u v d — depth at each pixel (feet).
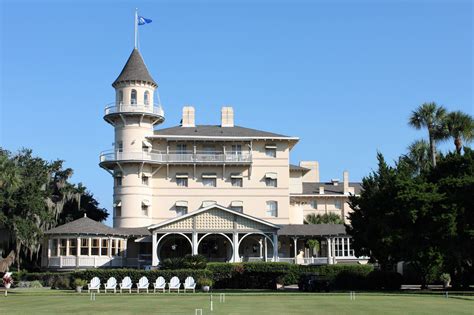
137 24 249.55
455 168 157.07
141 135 240.32
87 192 271.49
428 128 195.52
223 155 243.81
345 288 178.19
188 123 262.06
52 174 246.88
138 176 237.25
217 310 90.17
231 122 264.72
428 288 171.63
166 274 169.37
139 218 235.20
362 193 176.55
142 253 227.40
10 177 201.36
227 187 245.04
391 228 148.77
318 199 325.21
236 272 179.73
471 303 105.40
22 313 86.89
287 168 248.32
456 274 169.17
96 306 100.63
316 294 139.54
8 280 176.45
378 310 89.86
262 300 115.24
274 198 245.86
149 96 243.19
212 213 204.95
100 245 208.33
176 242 228.02
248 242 232.73
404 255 151.84
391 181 156.25
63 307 98.68
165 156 241.96
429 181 160.76
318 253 241.96
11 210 204.95
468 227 140.26
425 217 144.56
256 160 247.91
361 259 223.51
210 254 230.27
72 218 253.24
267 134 252.21
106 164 238.68
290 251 238.68
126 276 168.45
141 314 83.82
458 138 191.83
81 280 164.55
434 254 146.30
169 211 241.35
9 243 214.07
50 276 190.70
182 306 99.40
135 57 245.45
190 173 244.63
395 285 173.78
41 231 207.72
